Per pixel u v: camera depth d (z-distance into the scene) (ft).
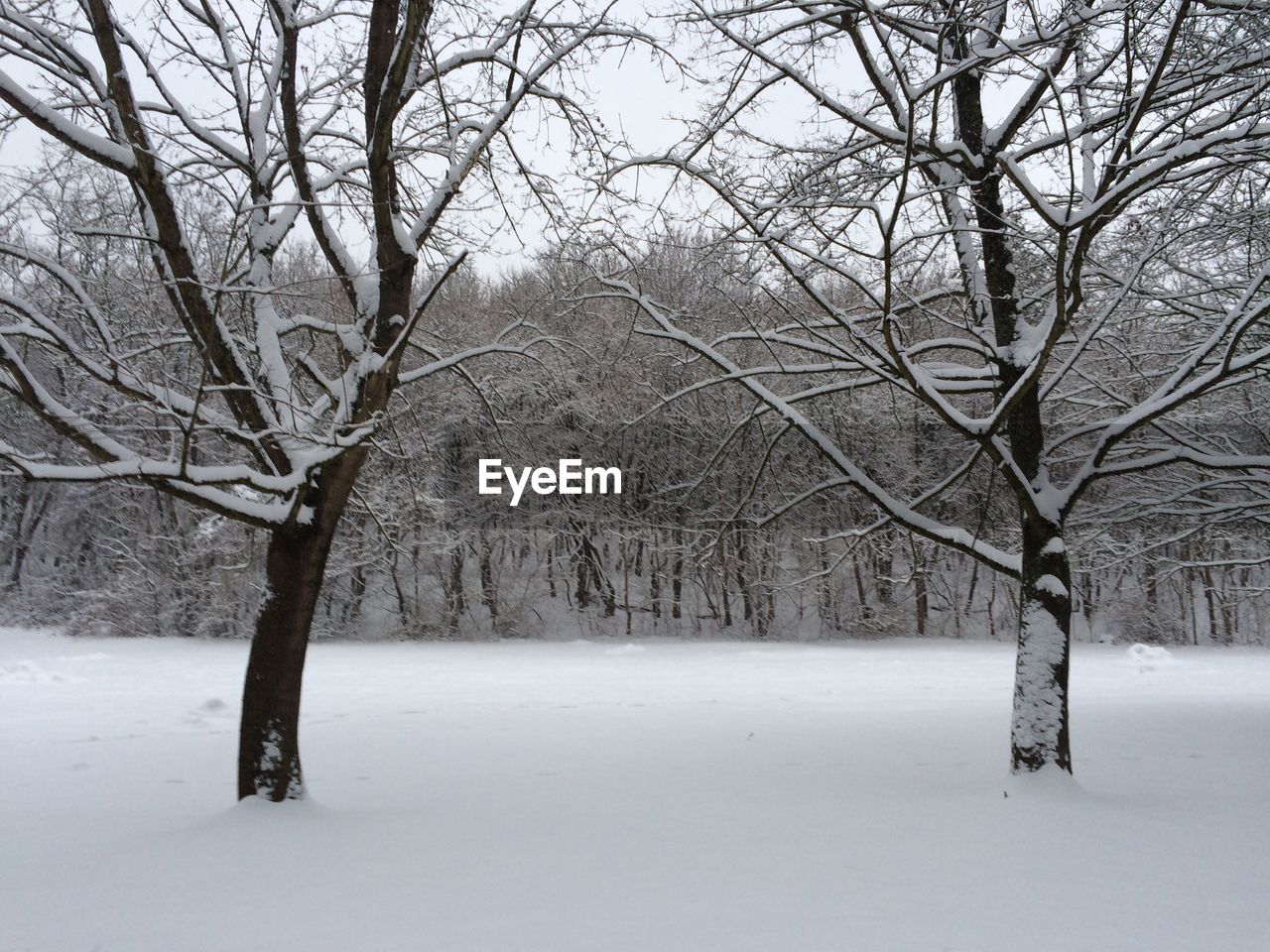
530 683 69.87
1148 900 18.58
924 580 109.70
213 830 23.90
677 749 39.60
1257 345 37.01
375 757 37.88
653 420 101.76
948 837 23.61
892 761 36.35
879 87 28.37
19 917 17.84
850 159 34.91
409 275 29.48
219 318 27.35
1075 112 32.30
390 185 30.71
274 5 28.60
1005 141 31.89
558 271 47.42
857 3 26.23
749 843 23.13
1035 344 31.37
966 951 15.66
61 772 35.01
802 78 29.68
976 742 41.29
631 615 129.80
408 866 21.08
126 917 17.72
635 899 18.52
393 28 29.19
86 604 118.62
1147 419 29.89
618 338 73.41
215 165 30.60
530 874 20.44
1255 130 26.07
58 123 26.18
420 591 126.93
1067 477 65.57
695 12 30.96
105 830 25.26
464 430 107.24
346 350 29.09
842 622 121.60
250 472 24.77
